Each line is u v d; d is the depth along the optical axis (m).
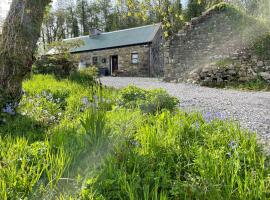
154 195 1.93
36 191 2.01
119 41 25.11
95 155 2.62
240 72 12.28
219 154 2.57
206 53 14.32
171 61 15.45
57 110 4.72
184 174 2.40
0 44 4.39
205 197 1.98
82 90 6.76
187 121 3.57
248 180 2.11
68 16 51.69
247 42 12.99
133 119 3.69
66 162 2.30
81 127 3.34
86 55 26.92
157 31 23.17
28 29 4.36
